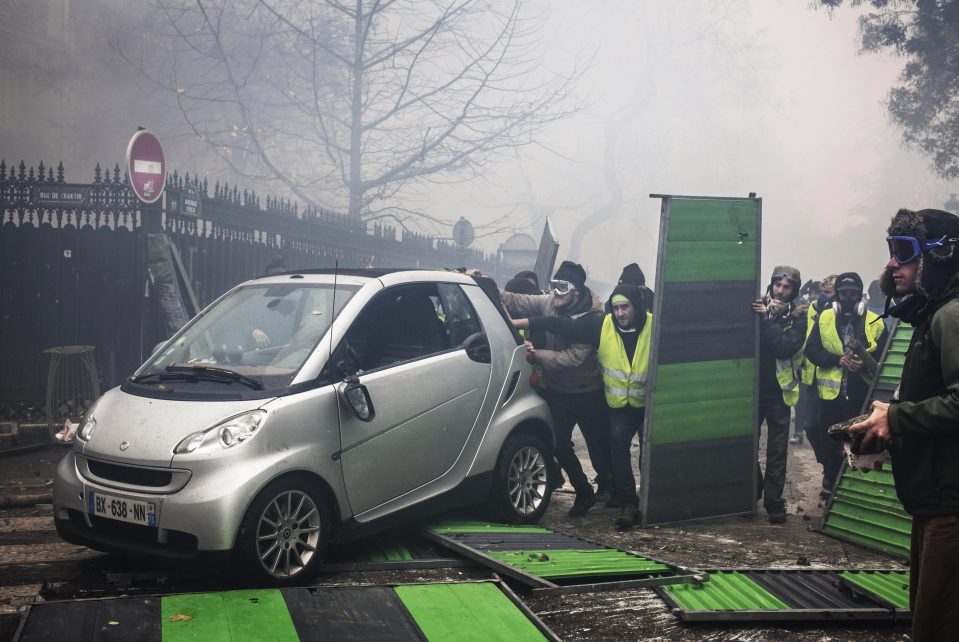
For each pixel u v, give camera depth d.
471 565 5.71
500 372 6.69
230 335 5.88
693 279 7.38
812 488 9.35
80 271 11.66
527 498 6.88
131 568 5.57
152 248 11.04
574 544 6.17
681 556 6.32
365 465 5.59
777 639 4.61
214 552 4.82
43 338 11.66
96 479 5.21
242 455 4.96
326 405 5.39
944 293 3.25
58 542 6.30
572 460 7.71
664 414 7.26
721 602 5.00
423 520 6.52
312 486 5.27
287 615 4.47
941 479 3.19
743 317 7.62
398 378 5.89
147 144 11.09
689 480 7.43
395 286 6.16
